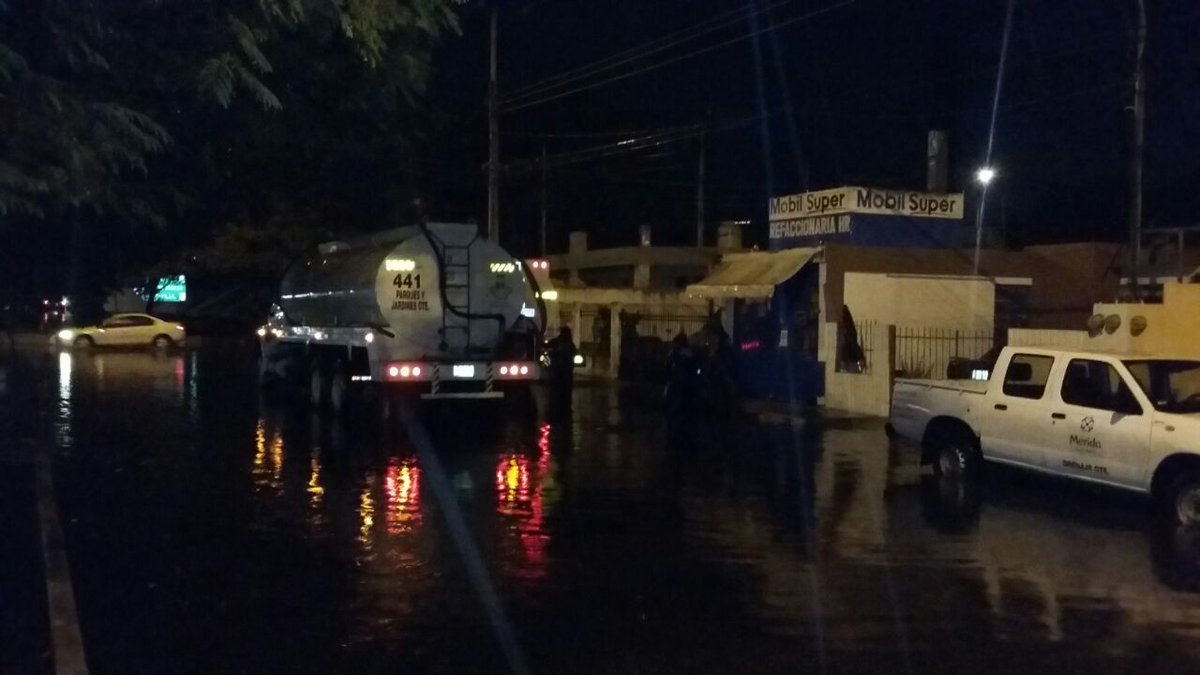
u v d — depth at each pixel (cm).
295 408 2584
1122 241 3506
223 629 891
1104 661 829
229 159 1130
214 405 2644
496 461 1797
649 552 1167
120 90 866
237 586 1021
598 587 1024
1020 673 802
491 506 1412
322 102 1087
